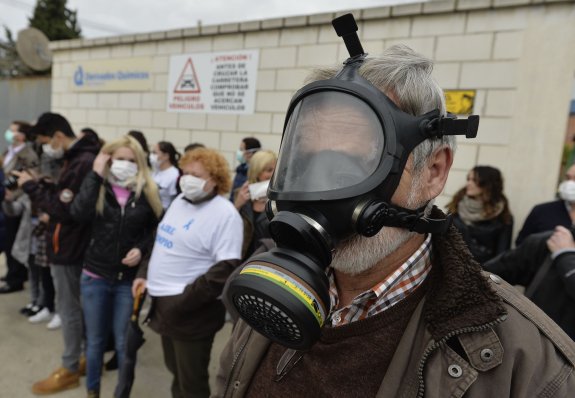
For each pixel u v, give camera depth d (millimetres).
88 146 2447
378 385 667
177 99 4793
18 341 2973
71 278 2373
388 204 619
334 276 811
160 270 1878
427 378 612
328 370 704
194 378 1871
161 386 2523
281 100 4055
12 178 3146
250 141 3816
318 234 589
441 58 3176
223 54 4383
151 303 1948
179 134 4816
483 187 2525
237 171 3895
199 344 1853
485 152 3055
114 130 5441
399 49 702
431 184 683
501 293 675
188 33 4578
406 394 623
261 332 660
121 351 2186
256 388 831
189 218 1881
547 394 571
